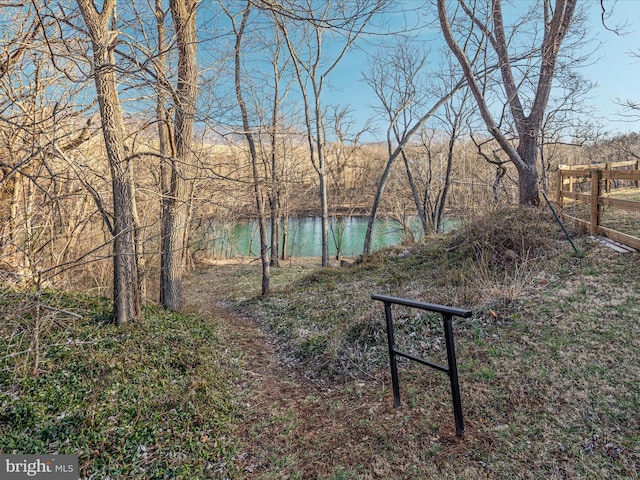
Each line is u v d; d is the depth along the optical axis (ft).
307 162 77.10
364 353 17.99
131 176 21.29
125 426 12.51
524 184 32.40
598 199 23.88
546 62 30.37
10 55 20.21
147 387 14.67
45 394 13.33
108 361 15.62
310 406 15.03
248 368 18.98
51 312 15.72
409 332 18.61
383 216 81.41
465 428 11.56
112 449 11.66
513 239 25.82
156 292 31.65
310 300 29.07
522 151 32.89
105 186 26.73
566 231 24.61
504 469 9.87
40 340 16.29
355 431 12.71
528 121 32.45
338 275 34.37
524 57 30.40
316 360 19.03
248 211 63.87
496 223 28.78
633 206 19.90
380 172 94.48
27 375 14.14
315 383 17.11
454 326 18.06
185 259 55.31
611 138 64.54
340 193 86.12
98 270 31.32
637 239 20.11
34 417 12.25
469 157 76.89
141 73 16.58
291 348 21.44
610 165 35.19
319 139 58.08
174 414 13.41
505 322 17.22
